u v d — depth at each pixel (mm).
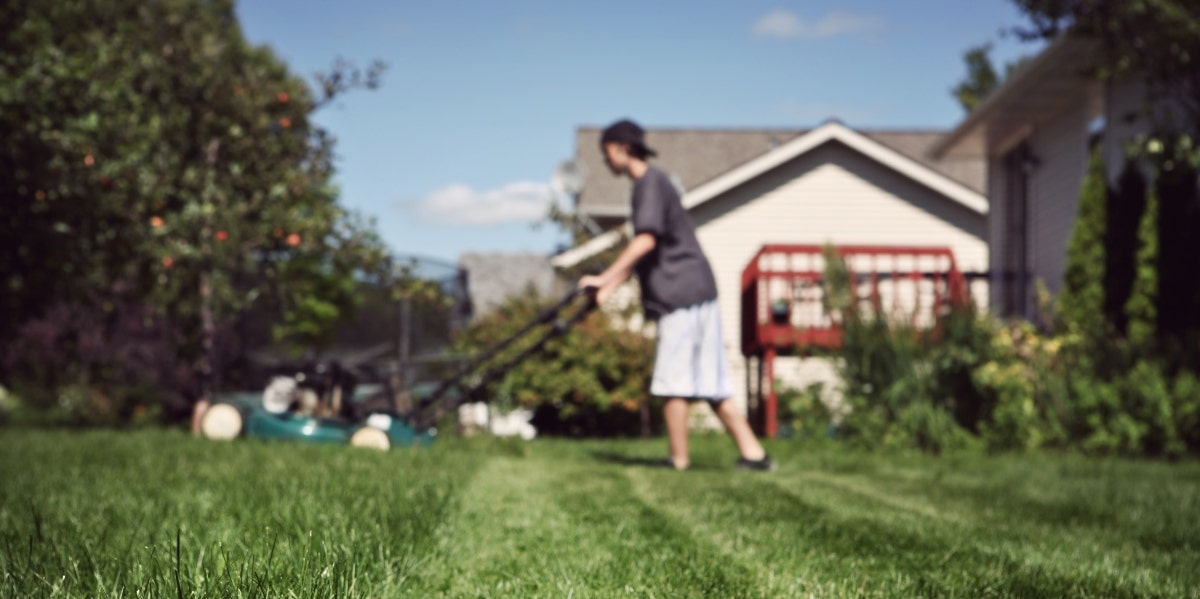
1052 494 5934
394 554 3096
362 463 6652
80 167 10398
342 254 12656
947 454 10008
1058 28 10406
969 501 5492
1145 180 12820
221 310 12570
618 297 17047
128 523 3633
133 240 11172
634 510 4629
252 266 13094
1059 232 16609
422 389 13820
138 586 2473
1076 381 10102
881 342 10883
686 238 7590
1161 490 6230
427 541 3430
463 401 9219
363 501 4242
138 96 12188
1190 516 5004
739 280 21031
